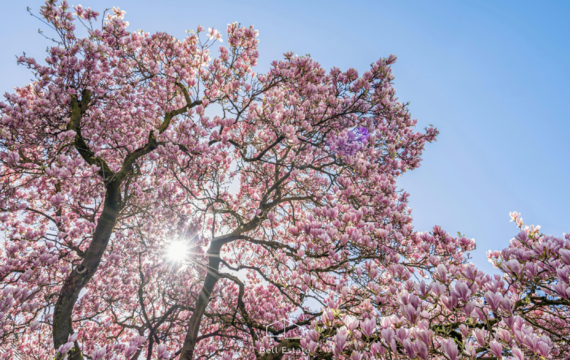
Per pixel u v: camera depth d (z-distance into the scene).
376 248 5.30
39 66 6.99
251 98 8.27
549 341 2.46
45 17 6.93
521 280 3.40
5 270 5.04
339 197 7.05
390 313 4.33
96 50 7.33
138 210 8.01
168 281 8.21
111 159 9.48
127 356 3.61
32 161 6.57
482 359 2.86
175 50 8.93
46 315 5.31
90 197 8.02
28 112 6.70
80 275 6.07
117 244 8.09
